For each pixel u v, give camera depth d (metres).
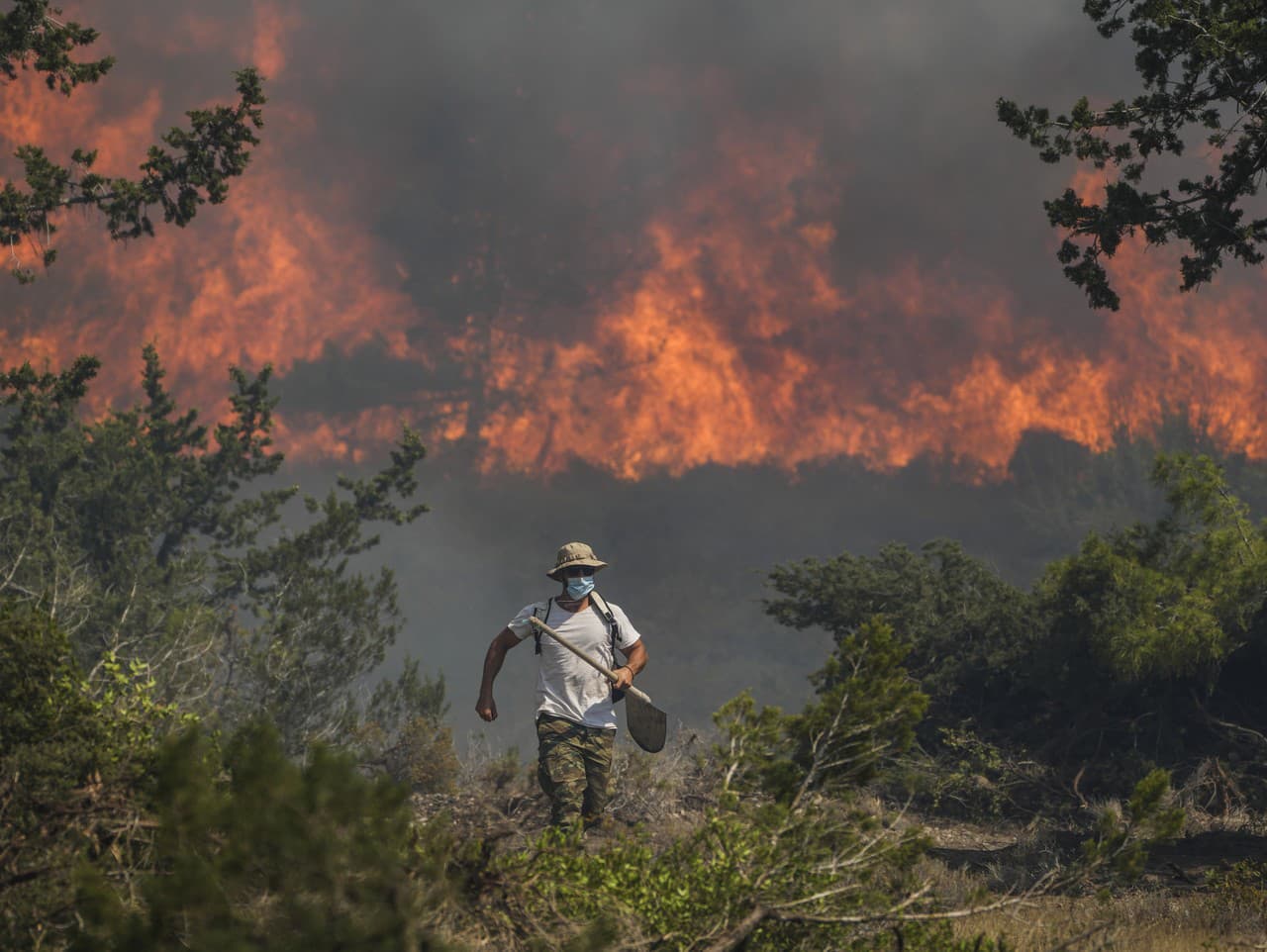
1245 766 13.16
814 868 3.76
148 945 2.42
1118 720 14.66
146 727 4.14
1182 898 6.91
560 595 6.99
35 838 3.21
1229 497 13.93
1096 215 13.58
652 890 3.55
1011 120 13.63
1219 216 13.18
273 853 2.53
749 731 4.26
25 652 4.07
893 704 4.25
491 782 9.54
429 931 2.74
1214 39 12.49
